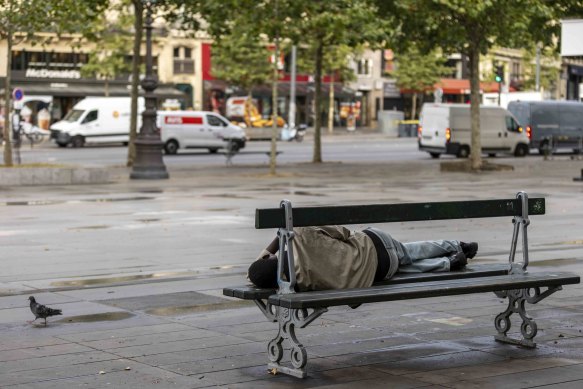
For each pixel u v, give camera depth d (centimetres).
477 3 4250
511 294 1041
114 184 3622
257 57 9106
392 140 8888
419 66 10556
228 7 4416
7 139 3756
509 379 904
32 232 2105
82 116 7025
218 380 894
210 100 9769
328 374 920
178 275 1511
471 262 1641
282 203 912
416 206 987
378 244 998
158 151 3903
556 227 2234
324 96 10812
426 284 977
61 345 1020
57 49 8881
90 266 1617
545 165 5084
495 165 4631
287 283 917
